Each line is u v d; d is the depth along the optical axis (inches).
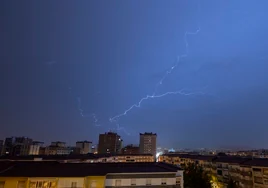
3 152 4867.1
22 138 5108.3
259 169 2121.1
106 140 6953.7
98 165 1652.3
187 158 3791.8
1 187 1259.2
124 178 1465.3
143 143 7357.3
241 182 2326.5
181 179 1609.3
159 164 1820.9
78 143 6294.3
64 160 2330.2
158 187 1488.7
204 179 2372.0
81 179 1332.4
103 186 1374.3
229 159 2760.8
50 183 1300.4
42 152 5556.1
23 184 1280.8
